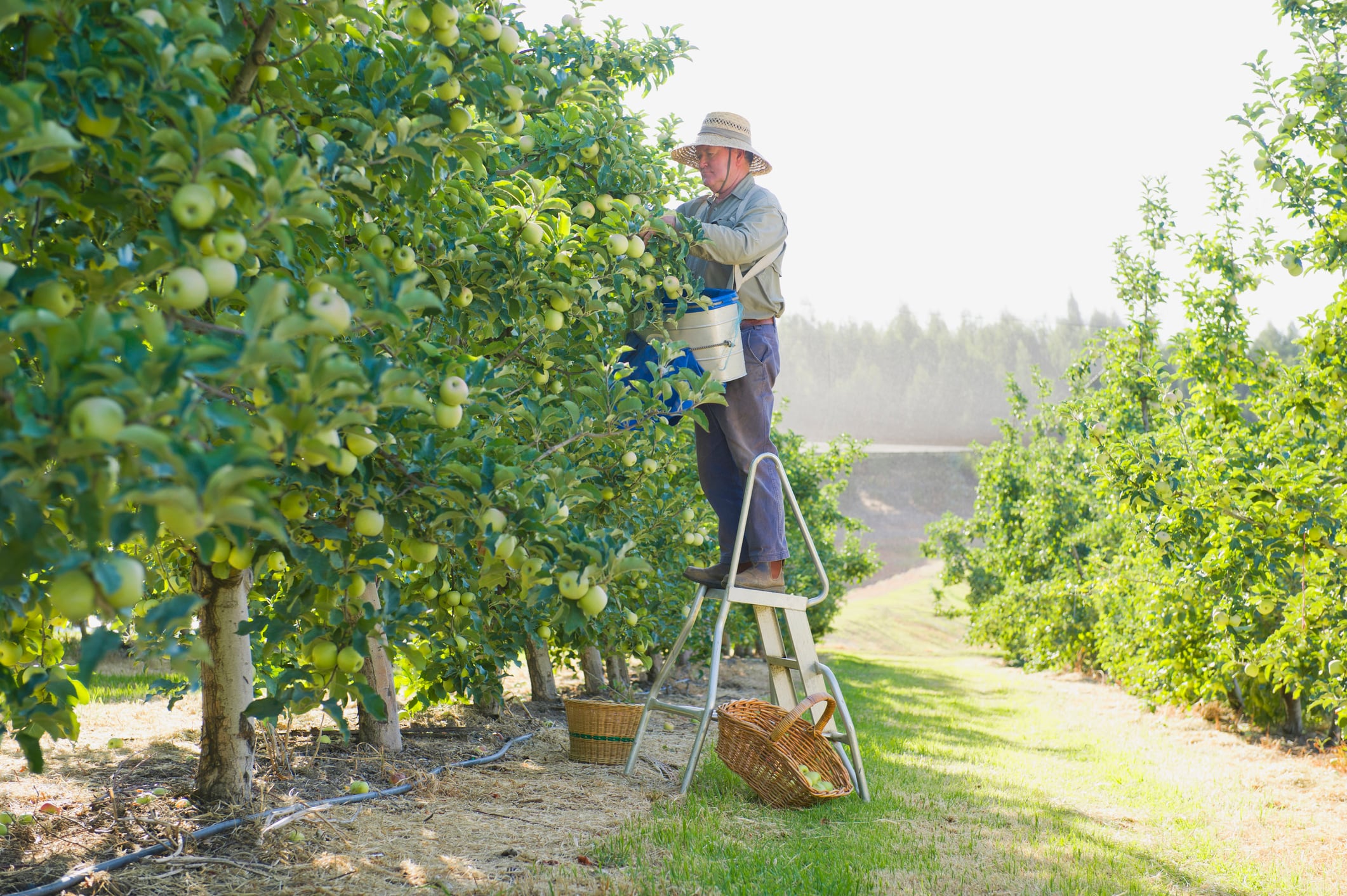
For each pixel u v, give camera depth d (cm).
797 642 482
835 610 2216
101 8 180
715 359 421
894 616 3697
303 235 233
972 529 2253
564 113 388
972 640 2348
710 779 488
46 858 294
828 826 408
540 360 360
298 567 274
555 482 260
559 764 512
